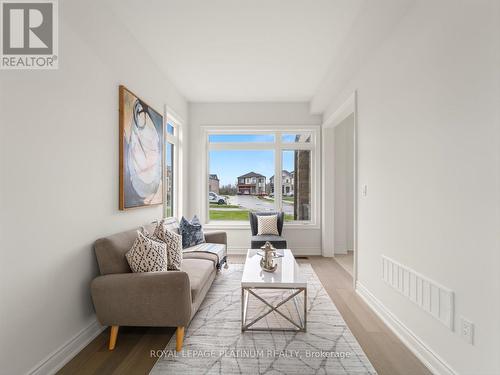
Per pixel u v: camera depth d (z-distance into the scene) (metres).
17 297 1.51
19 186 1.51
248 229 5.13
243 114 5.12
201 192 5.12
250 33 2.84
